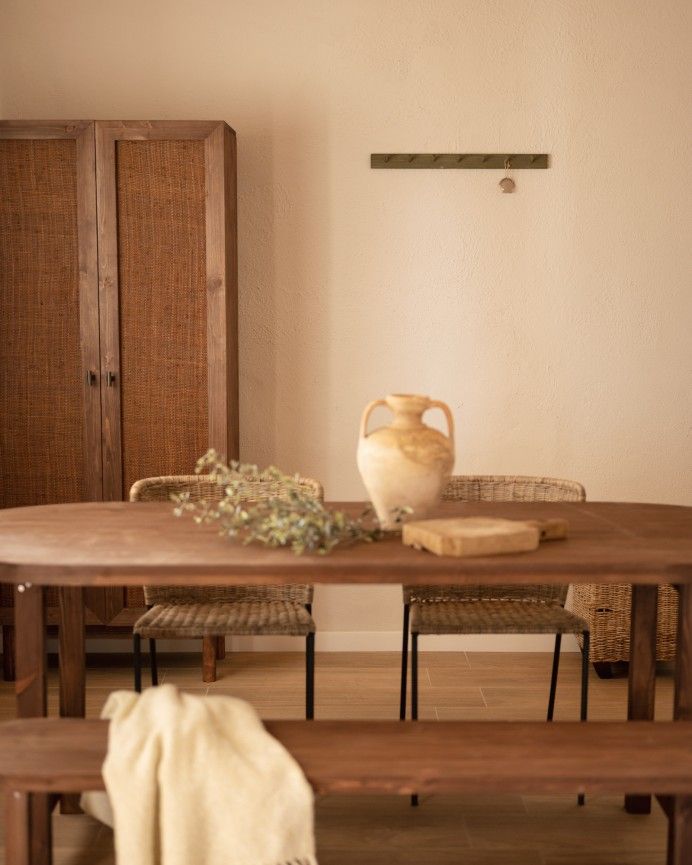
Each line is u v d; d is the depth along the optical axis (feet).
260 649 13.39
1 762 6.21
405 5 12.80
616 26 12.83
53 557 7.08
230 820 6.06
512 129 12.94
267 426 13.33
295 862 6.07
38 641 7.49
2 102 12.84
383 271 13.15
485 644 13.46
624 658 12.26
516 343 13.25
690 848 6.53
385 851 8.16
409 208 13.06
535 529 7.33
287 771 6.12
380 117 12.93
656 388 13.34
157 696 6.81
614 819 8.80
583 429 13.37
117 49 12.84
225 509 7.96
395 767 6.15
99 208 11.92
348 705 11.34
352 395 13.32
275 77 12.89
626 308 13.21
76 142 11.89
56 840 8.35
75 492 12.34
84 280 12.00
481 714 11.06
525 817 8.81
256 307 13.16
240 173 13.00
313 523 7.29
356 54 12.87
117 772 6.09
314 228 13.08
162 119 12.59
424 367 13.28
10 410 12.24
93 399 12.14
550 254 13.12
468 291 13.19
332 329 13.21
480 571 6.95
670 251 13.14
